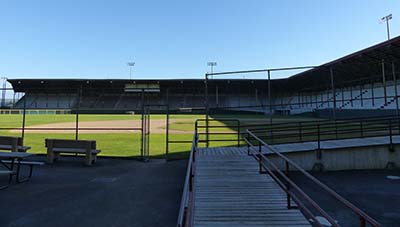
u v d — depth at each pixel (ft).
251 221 14.55
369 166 34.12
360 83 145.48
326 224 17.20
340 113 127.24
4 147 31.55
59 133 68.08
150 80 189.37
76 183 23.07
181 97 223.71
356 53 84.12
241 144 44.98
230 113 202.39
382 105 121.80
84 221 15.14
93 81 184.03
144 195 19.95
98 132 71.36
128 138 58.08
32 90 193.06
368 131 53.52
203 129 75.36
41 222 14.90
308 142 38.47
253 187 20.07
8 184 22.40
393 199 22.57
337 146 34.30
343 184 27.32
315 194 24.06
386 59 86.02
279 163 31.48
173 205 17.85
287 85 172.86
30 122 111.86
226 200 17.56
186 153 39.58
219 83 183.11
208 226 13.94
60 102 215.92
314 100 190.90
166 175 26.20
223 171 24.17
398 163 34.40
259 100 211.41
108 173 26.91
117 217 15.78
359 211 9.20
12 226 14.33
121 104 215.92
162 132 72.74
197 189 19.62
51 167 29.40
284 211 15.87
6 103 172.86
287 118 139.85
